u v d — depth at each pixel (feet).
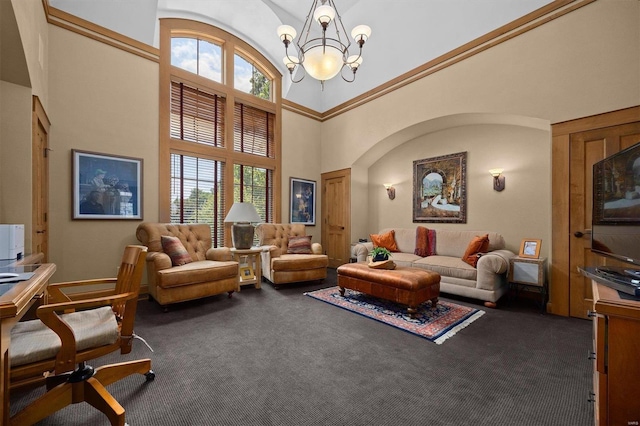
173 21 13.05
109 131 11.16
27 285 3.82
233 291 11.86
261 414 4.59
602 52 8.83
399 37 14.47
